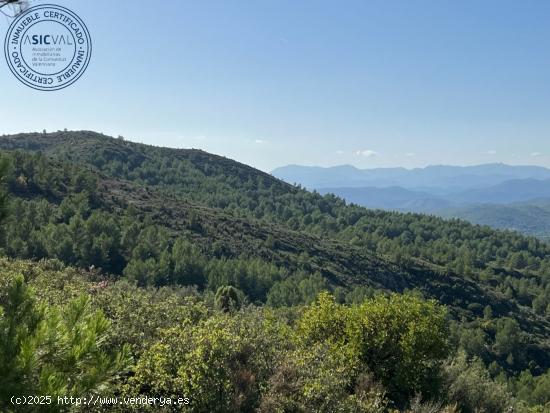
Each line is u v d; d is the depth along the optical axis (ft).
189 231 321.93
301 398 32.24
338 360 43.75
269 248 357.00
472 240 632.79
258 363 34.53
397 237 590.55
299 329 55.52
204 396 29.22
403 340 47.93
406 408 43.75
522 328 369.91
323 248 404.98
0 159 17.37
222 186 640.99
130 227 253.24
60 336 14.47
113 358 15.48
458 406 47.29
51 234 210.38
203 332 34.73
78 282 68.39
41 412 12.46
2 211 17.19
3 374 12.50
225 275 249.55
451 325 298.97
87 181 310.45
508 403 50.55
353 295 289.74
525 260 564.30
